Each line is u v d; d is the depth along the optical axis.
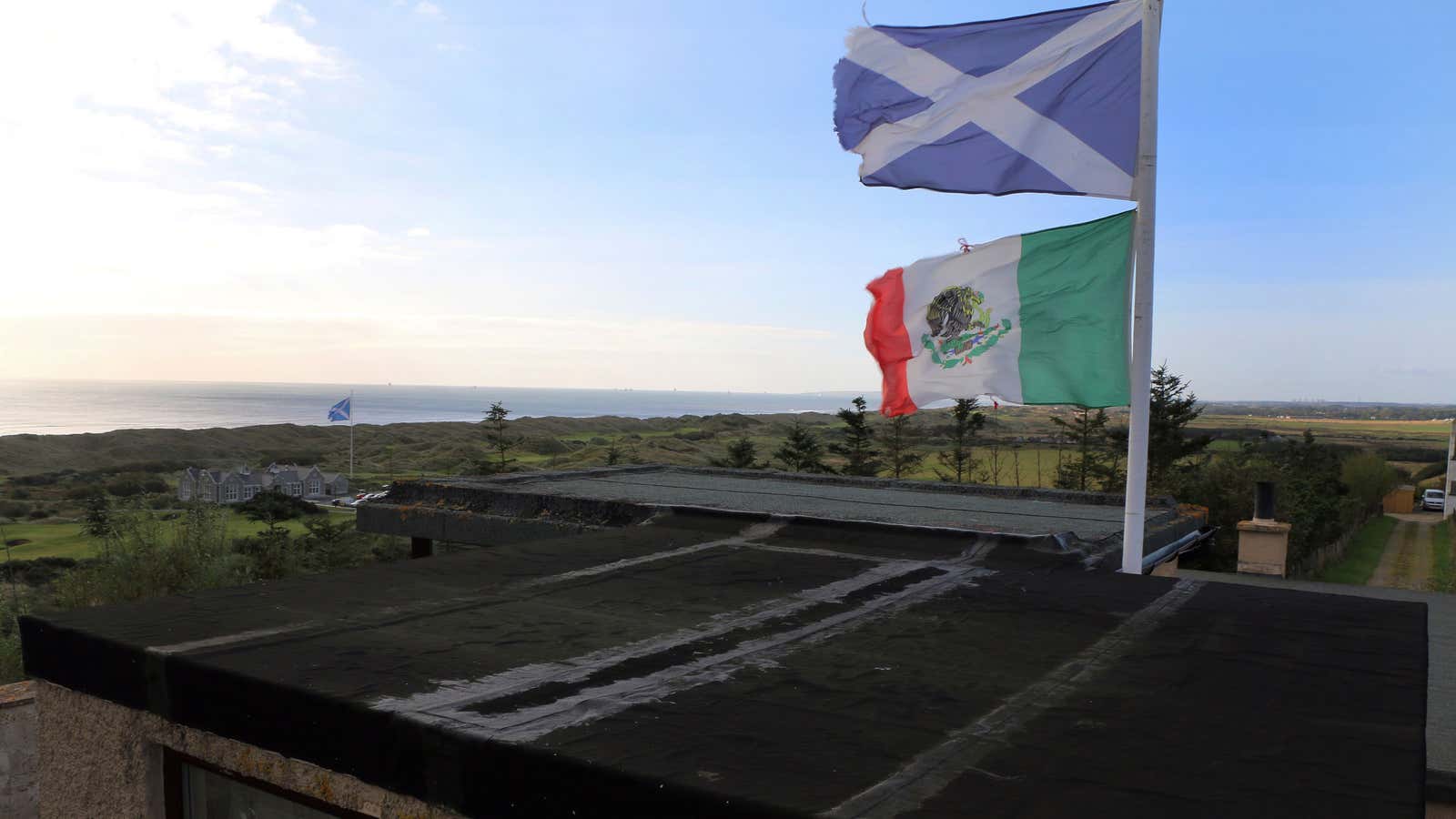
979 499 6.66
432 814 1.82
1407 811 1.45
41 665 2.57
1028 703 2.01
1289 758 1.69
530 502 5.21
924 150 4.73
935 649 2.48
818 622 2.79
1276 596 3.17
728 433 57.66
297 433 111.31
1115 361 4.40
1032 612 2.94
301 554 11.92
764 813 1.42
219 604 2.87
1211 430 40.22
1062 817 1.41
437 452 93.88
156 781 2.39
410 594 3.08
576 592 3.16
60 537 29.69
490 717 1.85
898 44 4.77
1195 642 2.56
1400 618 2.86
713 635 2.61
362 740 1.90
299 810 2.19
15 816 4.67
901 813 1.41
